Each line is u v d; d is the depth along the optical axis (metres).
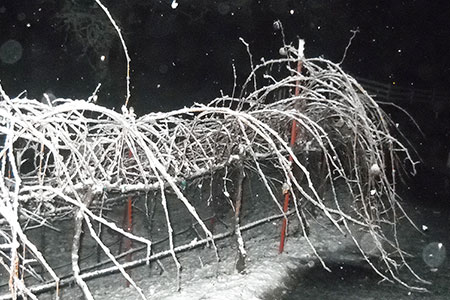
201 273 6.78
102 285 6.89
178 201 10.56
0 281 6.95
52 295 6.50
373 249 8.07
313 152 8.76
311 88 7.93
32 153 12.30
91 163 5.89
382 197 10.80
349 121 7.72
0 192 4.11
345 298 6.39
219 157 6.69
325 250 7.83
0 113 3.61
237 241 6.59
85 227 8.05
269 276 6.56
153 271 7.27
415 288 6.77
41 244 7.55
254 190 10.76
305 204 8.43
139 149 6.69
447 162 16.05
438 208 11.14
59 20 18.45
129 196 6.26
